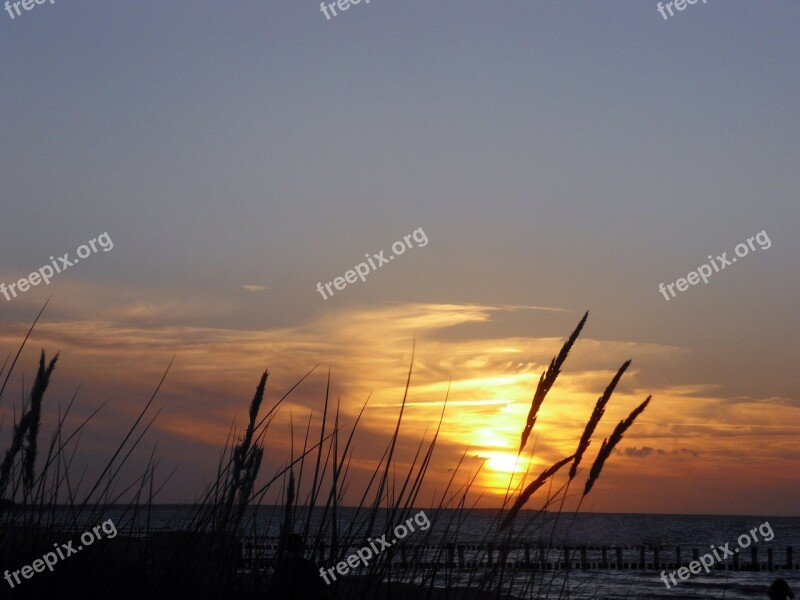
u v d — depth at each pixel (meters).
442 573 2.96
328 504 3.00
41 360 2.70
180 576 2.79
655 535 88.94
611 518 170.75
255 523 3.05
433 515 3.11
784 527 141.38
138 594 2.63
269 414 3.07
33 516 2.92
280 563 2.75
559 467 3.13
